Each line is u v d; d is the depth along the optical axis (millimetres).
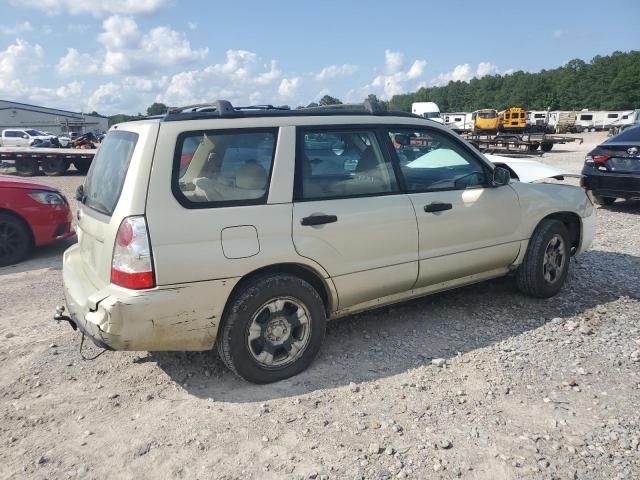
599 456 2703
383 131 3982
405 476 2592
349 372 3637
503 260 4590
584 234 5184
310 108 3805
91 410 3270
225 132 3340
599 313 4559
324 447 2830
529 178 6680
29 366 3861
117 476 2664
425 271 4082
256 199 3367
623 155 8992
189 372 3709
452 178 4297
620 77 106062
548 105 117375
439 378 3525
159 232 3047
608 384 3391
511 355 3818
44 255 7297
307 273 3664
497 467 2641
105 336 3035
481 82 143625
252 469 2680
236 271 3242
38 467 2746
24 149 20188
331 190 3650
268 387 3477
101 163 3746
